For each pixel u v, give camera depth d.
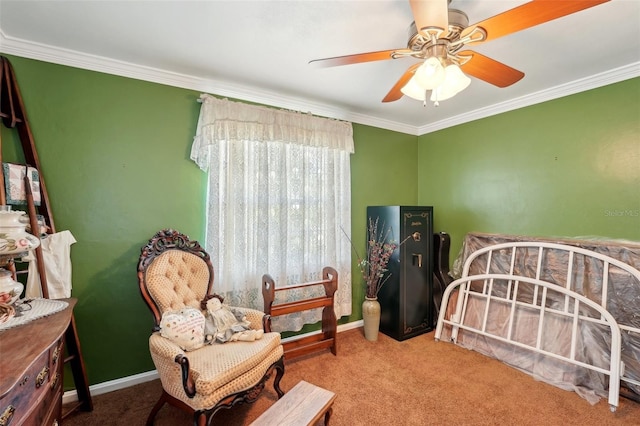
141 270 1.87
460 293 2.84
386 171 3.49
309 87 2.52
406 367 2.38
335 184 3.00
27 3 1.47
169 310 1.84
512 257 2.61
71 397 1.93
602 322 2.01
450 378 2.22
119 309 2.11
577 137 2.43
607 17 1.60
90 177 2.02
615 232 2.24
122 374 2.12
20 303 1.42
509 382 2.16
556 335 2.23
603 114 2.29
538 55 2.00
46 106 1.90
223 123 2.32
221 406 1.50
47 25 1.66
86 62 1.99
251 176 2.52
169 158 2.29
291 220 2.73
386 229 3.07
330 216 2.91
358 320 3.28
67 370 1.94
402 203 3.63
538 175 2.67
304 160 2.77
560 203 2.54
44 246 1.76
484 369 2.34
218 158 2.35
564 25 1.67
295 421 1.34
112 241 2.09
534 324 2.36
